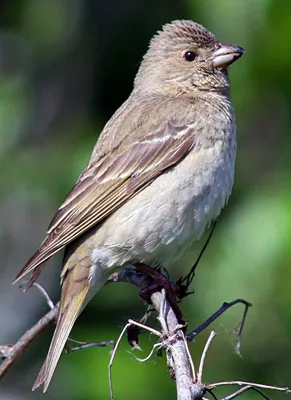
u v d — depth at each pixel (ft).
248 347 45.50
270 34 47.29
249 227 44.93
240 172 48.01
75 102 51.67
